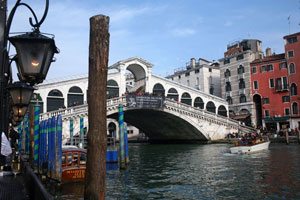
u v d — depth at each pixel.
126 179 14.88
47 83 34.72
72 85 36.16
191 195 11.41
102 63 4.43
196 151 30.17
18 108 6.71
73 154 14.02
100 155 4.42
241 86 47.59
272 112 43.84
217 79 55.62
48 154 13.63
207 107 46.59
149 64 42.84
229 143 39.75
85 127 30.47
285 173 15.10
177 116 38.34
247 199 10.62
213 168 17.80
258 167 17.47
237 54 48.06
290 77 42.41
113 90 39.97
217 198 10.88
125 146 19.22
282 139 36.41
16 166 9.35
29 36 3.88
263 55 49.81
